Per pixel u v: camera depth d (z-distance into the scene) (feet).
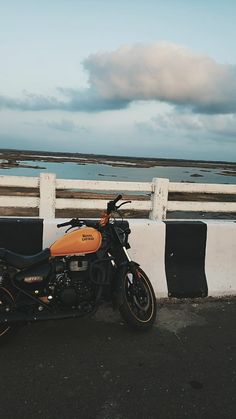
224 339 13.24
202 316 15.05
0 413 9.25
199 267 17.48
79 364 11.46
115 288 13.20
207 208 19.71
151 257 17.01
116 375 10.94
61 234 16.14
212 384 10.66
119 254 13.97
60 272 12.71
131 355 12.03
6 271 12.18
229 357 12.09
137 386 10.47
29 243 16.01
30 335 13.12
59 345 12.51
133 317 13.32
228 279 17.47
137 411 9.48
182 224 17.15
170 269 17.13
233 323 14.49
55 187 18.15
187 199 87.92
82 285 12.83
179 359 11.88
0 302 11.97
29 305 12.30
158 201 18.95
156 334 13.44
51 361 11.57
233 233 17.70
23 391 10.11
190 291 16.80
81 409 9.48
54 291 12.58
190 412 9.50
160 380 10.78
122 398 9.95
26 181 17.94
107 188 18.54
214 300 16.74
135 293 13.83
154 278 16.80
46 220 16.34
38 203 18.33
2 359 11.62
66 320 14.25
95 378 10.78
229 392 10.34
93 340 12.89
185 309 15.69
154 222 17.08
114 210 13.97
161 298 16.61
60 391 10.16
